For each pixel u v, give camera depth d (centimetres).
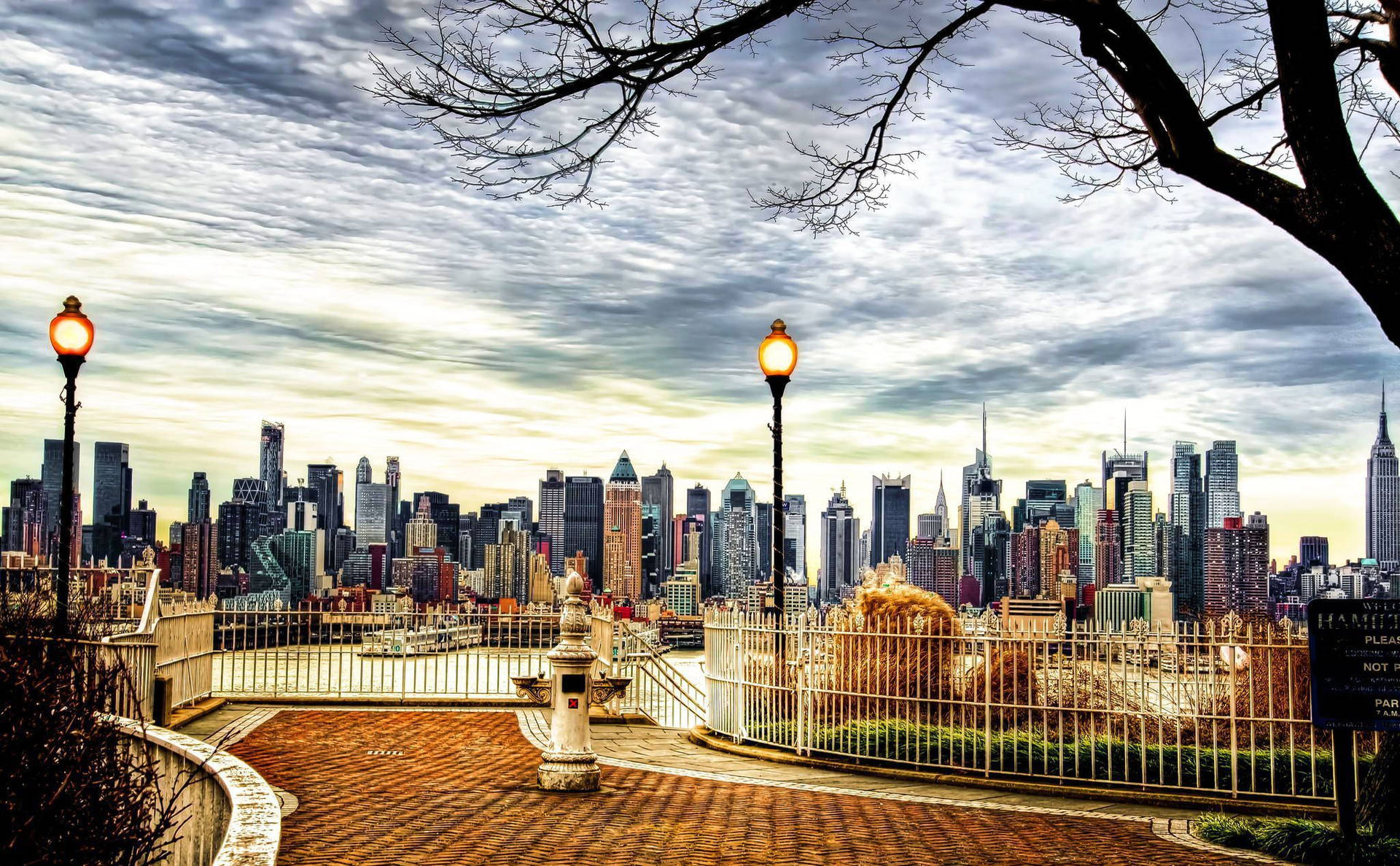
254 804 673
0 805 618
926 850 1043
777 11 1127
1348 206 1022
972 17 1201
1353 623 1029
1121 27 1059
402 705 2150
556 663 1337
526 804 1232
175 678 1886
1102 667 1410
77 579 1995
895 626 1702
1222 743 1527
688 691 2538
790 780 1459
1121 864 995
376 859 945
